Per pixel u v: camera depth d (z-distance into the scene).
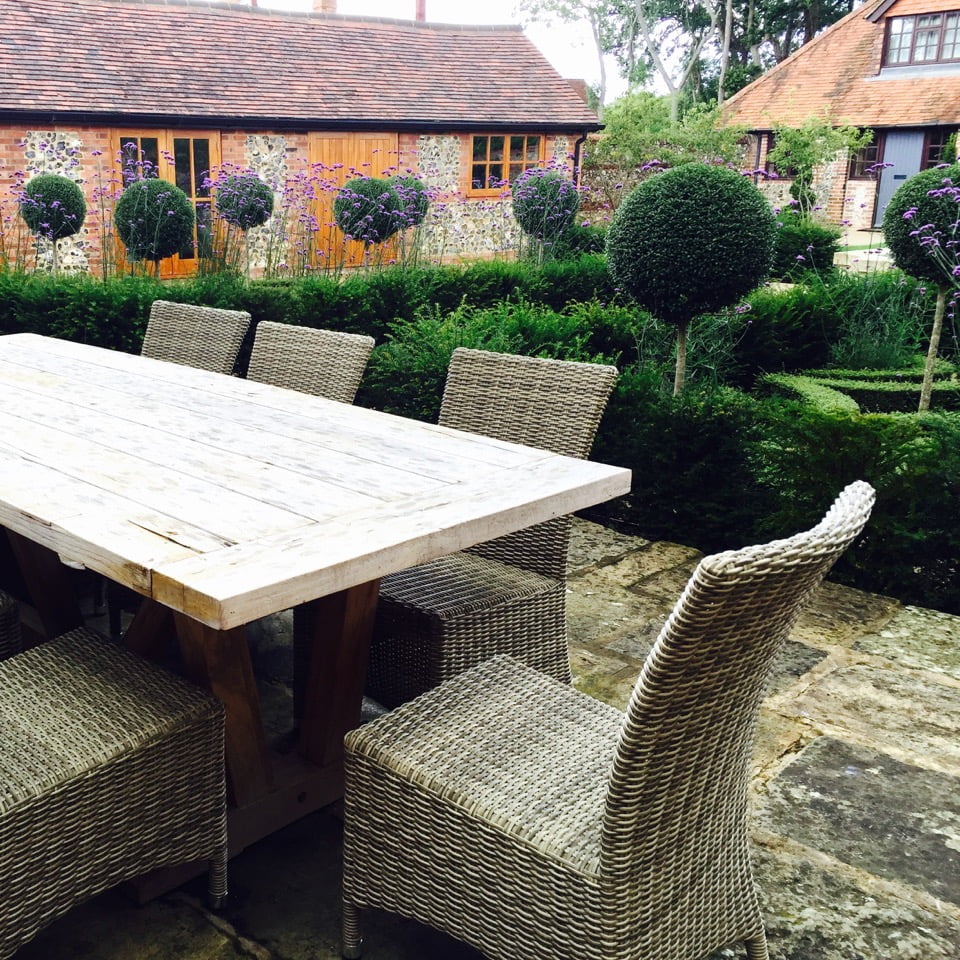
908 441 3.68
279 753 2.49
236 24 16.11
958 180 6.01
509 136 17.02
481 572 2.69
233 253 9.74
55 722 1.81
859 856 2.19
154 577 1.61
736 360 7.20
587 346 6.04
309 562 1.65
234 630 2.02
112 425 2.50
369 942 1.92
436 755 1.75
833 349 7.59
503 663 2.13
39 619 2.90
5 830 1.60
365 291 6.55
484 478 2.16
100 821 1.74
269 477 2.12
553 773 1.72
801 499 3.80
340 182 15.44
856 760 2.57
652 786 1.42
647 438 4.18
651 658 1.33
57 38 13.98
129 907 1.99
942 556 3.63
